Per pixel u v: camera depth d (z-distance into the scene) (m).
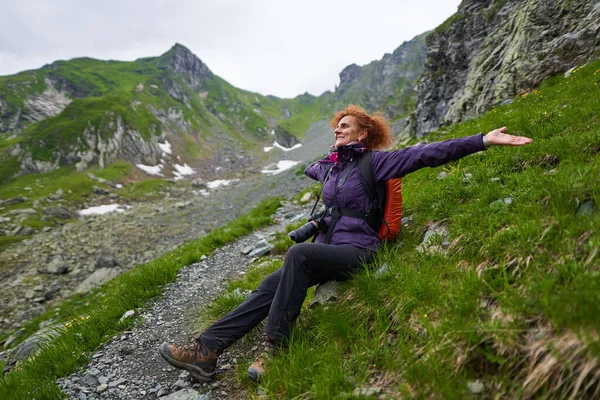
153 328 5.28
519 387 2.06
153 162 108.50
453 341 2.47
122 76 189.62
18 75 160.62
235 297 5.25
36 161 85.12
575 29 15.84
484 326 2.39
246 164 137.38
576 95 8.30
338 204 3.86
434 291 2.93
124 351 4.64
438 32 35.94
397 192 3.85
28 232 44.06
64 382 4.10
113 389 3.87
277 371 3.01
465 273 2.97
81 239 40.06
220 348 3.51
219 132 171.62
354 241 3.70
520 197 3.53
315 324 3.59
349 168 3.90
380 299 3.32
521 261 2.74
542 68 16.12
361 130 4.34
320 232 3.95
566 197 3.07
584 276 2.21
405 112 110.44
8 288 26.31
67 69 178.88
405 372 2.47
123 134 106.06
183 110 167.38
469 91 23.47
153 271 7.27
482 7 31.05
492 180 4.40
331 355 2.96
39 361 4.55
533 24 18.45
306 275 3.43
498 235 3.12
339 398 2.49
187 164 122.12
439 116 34.00
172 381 3.81
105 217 52.81
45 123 100.81
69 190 69.00
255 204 54.66
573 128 5.32
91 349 4.84
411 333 2.80
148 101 152.62
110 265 30.16
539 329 2.22
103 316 5.62
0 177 78.38
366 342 2.96
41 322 15.47
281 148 183.50
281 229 11.62
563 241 2.64
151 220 50.31
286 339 3.29
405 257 3.76
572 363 1.93
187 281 7.16
